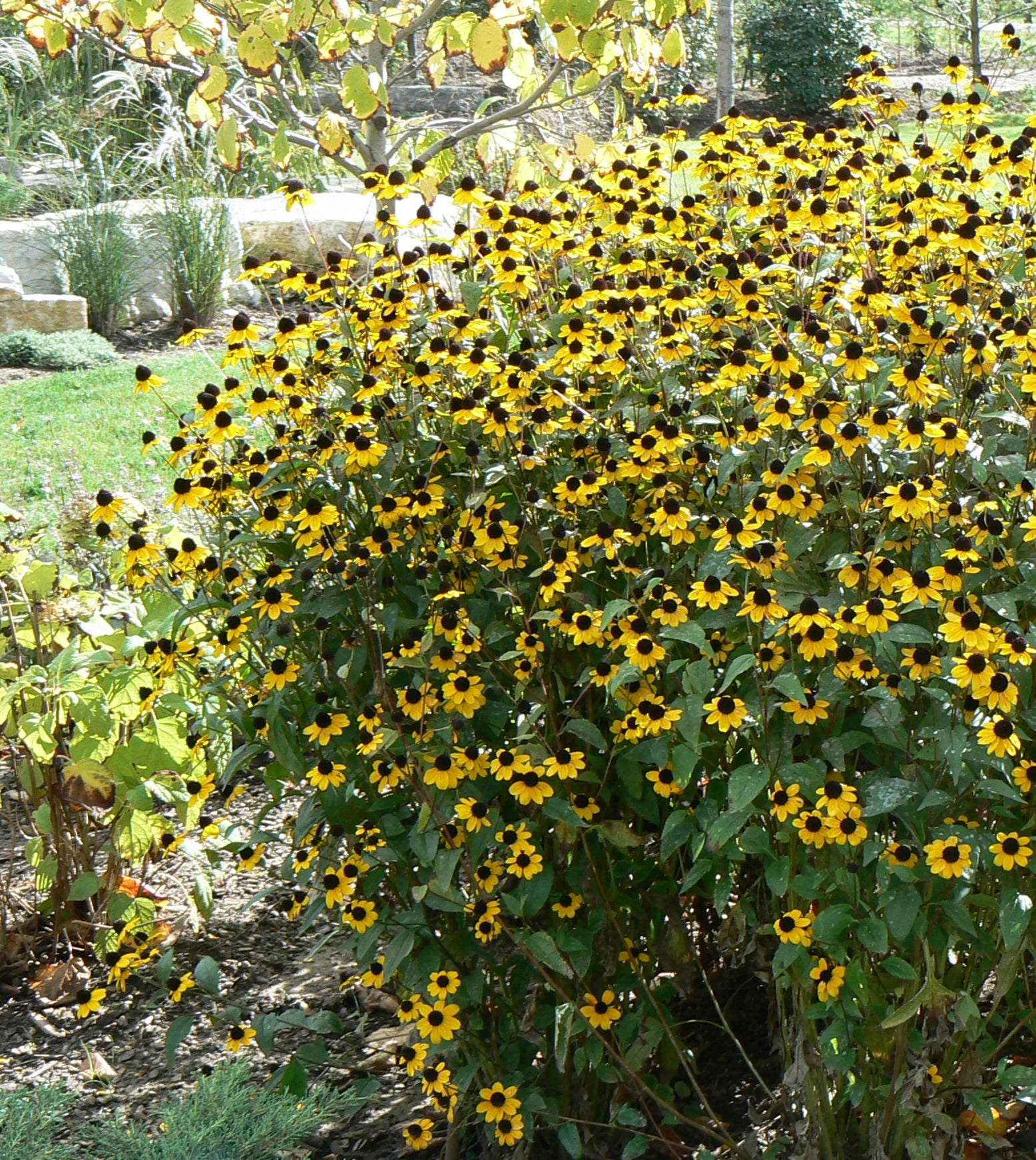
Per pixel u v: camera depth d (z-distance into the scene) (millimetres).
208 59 4617
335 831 2320
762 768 1935
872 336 2350
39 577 3287
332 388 2643
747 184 3049
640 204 2867
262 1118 2445
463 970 2346
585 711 2326
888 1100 2098
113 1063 2908
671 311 2361
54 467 6305
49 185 10812
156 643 2818
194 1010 3055
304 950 3260
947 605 1928
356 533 2473
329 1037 2910
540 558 2322
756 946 2309
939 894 1982
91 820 3342
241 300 9766
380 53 5344
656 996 2336
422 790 2186
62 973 3160
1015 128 7992
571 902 2254
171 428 6875
